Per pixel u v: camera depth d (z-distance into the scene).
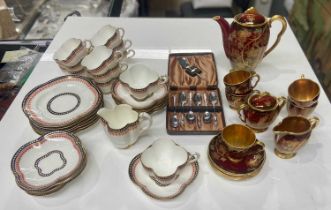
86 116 0.81
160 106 0.85
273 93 0.93
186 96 0.90
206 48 1.12
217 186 0.70
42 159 0.73
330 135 0.80
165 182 0.65
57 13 1.53
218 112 0.85
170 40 1.16
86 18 1.31
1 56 1.35
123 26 1.25
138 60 1.06
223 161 0.71
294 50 1.10
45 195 0.69
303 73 1.00
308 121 0.71
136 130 0.75
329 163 0.74
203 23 1.26
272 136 0.80
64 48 0.96
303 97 0.84
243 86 0.82
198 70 0.98
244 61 0.94
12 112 0.91
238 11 2.12
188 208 0.67
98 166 0.75
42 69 1.06
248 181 0.71
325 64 1.51
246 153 0.69
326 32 1.49
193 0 2.19
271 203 0.67
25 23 1.45
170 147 0.71
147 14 2.40
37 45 1.34
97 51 0.92
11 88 1.19
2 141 0.82
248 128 0.71
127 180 0.72
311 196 0.68
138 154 0.74
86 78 0.91
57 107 0.84
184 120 0.83
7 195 0.70
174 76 0.97
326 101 0.90
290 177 0.72
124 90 0.87
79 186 0.71
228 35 0.93
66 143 0.75
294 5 1.85
